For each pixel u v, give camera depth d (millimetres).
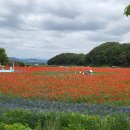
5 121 15023
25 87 34156
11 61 116500
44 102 23312
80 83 36812
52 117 15180
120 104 25156
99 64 125312
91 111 18672
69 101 26750
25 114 15570
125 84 36156
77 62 139000
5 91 31359
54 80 40781
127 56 115500
